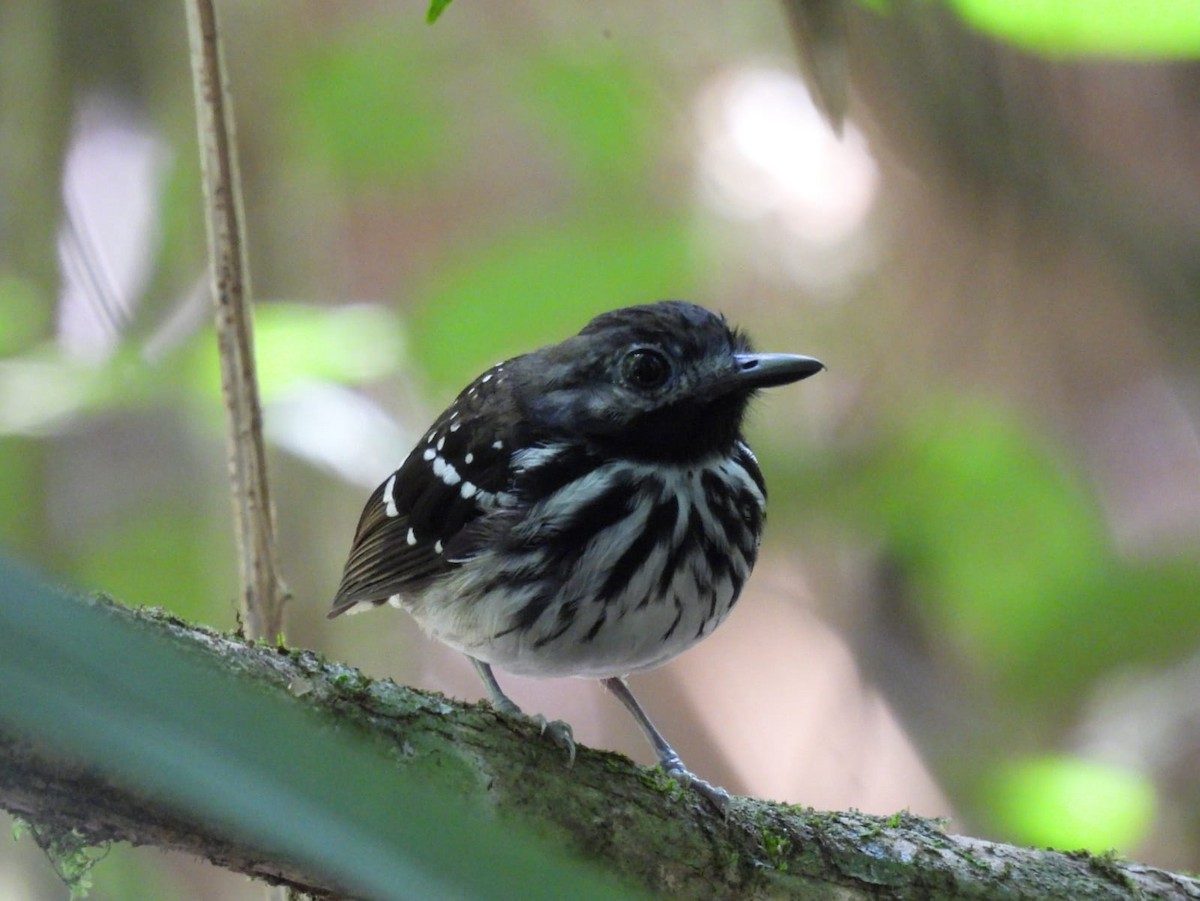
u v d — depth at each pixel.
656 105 14.23
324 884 4.67
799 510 12.33
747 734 14.82
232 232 7.02
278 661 5.06
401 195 14.97
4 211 11.41
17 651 1.36
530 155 14.82
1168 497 12.53
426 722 5.27
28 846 9.80
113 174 11.80
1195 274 9.70
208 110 6.95
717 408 6.61
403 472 7.32
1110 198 9.48
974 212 9.55
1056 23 7.23
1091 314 11.33
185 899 11.27
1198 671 11.75
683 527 6.43
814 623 14.73
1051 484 11.59
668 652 6.66
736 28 14.22
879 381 12.57
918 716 12.90
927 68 8.19
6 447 11.07
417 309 13.39
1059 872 6.16
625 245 12.77
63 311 11.52
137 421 11.52
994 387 12.11
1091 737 11.83
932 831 6.23
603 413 6.53
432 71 13.88
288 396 10.16
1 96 11.34
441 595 6.77
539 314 12.72
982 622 11.79
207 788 1.40
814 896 5.80
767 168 13.76
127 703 1.40
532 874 1.48
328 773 1.47
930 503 11.86
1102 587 10.91
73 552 11.29
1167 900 6.14
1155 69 10.66
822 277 13.12
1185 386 10.89
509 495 6.49
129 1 11.55
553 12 14.14
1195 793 11.55
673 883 5.59
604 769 5.65
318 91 13.52
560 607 6.30
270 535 7.05
